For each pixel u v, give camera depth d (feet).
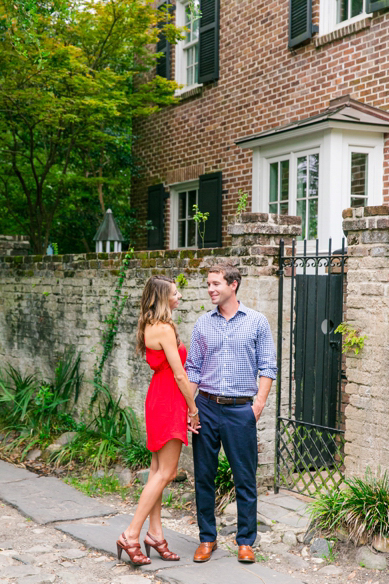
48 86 30.89
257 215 15.93
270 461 16.21
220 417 12.60
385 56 23.59
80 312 24.07
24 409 23.75
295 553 12.93
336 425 16.42
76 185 38.29
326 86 26.18
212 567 12.32
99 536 13.92
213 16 32.50
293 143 25.88
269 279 16.10
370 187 24.08
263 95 29.53
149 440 12.62
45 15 27.30
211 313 13.05
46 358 26.37
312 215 25.00
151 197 37.73
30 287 27.50
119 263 21.75
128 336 21.27
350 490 13.55
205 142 33.37
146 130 38.58
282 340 16.46
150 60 35.91
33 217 38.83
